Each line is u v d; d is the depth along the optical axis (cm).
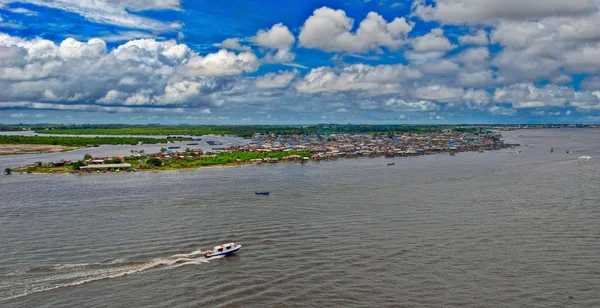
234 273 9106
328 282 8669
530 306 7769
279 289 8369
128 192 18250
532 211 13975
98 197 17112
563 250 10356
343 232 11825
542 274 9038
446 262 9669
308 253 10231
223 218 13362
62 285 8525
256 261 9762
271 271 9206
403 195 16950
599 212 13712
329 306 7731
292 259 9869
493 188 18425
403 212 14000
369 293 8212
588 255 10025
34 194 17962
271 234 11675
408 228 12169
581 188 18100
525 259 9825
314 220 13075
